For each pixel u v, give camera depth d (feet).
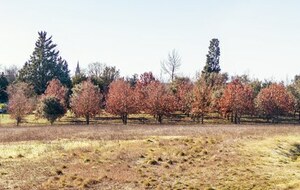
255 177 79.25
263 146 114.52
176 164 89.04
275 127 178.09
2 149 99.96
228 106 276.00
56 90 315.37
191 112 281.33
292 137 136.77
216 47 401.49
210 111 282.36
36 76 394.73
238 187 71.77
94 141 117.39
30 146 105.60
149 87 299.17
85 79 365.61
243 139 125.59
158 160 91.45
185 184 72.43
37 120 269.85
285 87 333.01
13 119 272.51
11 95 304.91
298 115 331.16
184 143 113.29
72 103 268.62
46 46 409.28
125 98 267.18
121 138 126.31
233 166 88.84
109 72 371.56
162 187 69.77
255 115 313.53
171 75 389.80
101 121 275.18
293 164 96.53
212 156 98.22
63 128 163.32
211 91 299.99
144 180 73.46
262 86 361.30
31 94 333.21
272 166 91.20
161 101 267.80
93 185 69.36
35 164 82.53
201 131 150.61
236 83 311.27
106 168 81.97
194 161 92.43
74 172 77.51
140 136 131.54
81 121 273.54
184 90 306.14
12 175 72.74
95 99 264.11
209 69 398.42
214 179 77.15
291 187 72.59
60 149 101.40
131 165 86.33
